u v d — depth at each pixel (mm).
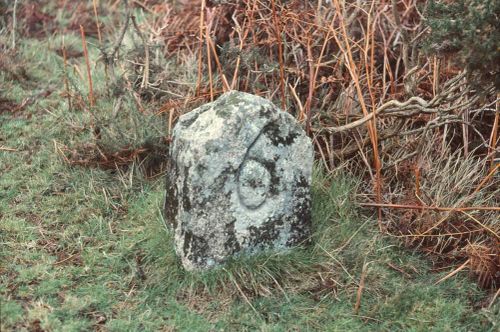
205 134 2594
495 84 2604
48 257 2744
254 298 2629
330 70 3256
